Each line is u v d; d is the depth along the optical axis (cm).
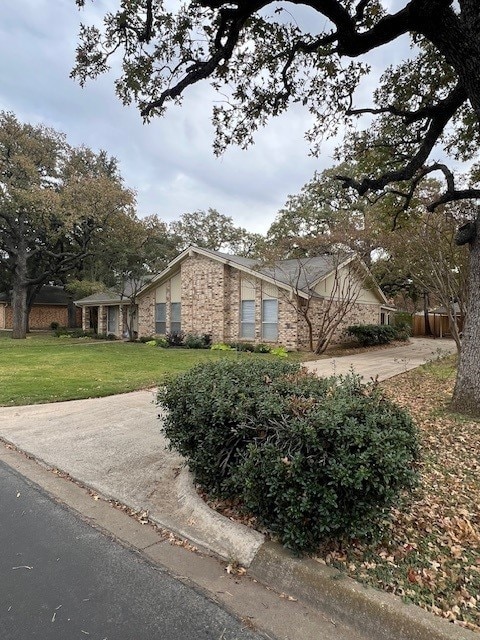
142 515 310
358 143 830
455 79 690
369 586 212
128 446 468
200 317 1786
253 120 715
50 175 2297
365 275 1744
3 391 754
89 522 300
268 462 242
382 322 2491
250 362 422
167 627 193
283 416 264
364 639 189
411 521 291
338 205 2580
